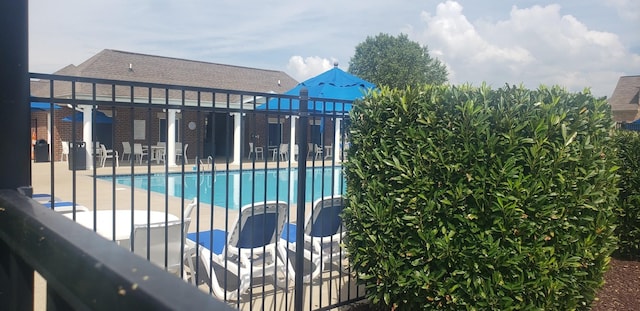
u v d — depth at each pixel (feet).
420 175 10.11
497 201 9.38
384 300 10.88
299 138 11.12
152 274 2.43
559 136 9.76
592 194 10.25
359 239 11.18
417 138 10.18
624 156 18.17
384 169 10.70
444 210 9.79
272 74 90.07
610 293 15.01
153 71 71.51
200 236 15.14
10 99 5.40
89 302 2.62
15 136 5.43
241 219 11.81
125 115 65.98
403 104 10.38
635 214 18.11
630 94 134.00
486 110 9.65
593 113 10.61
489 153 9.50
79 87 54.29
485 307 9.57
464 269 9.71
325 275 15.92
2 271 4.69
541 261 9.63
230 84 78.59
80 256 2.75
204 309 2.02
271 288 14.12
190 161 68.13
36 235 3.45
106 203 30.50
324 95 26.61
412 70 138.00
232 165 62.44
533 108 9.68
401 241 10.43
